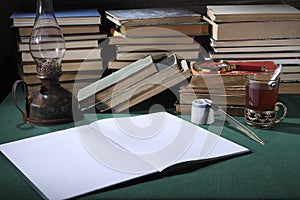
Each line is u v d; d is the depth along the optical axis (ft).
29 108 3.35
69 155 2.76
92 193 2.35
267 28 3.69
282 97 3.76
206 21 3.88
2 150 2.85
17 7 4.22
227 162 2.68
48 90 3.32
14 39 4.27
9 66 4.31
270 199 2.30
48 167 2.63
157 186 2.42
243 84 3.34
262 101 3.11
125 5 4.31
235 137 3.05
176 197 2.31
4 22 4.23
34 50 3.29
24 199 2.31
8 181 2.49
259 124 3.16
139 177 2.47
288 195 2.33
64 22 3.67
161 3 4.32
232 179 2.48
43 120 3.26
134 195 2.33
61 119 3.27
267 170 2.58
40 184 2.43
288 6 4.11
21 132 3.15
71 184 2.43
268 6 4.11
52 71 3.29
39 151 2.83
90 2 4.30
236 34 3.69
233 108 3.41
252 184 2.43
